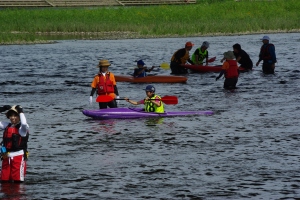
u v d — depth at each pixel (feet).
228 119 141.79
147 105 146.41
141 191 88.69
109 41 393.09
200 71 240.32
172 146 115.55
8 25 460.55
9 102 170.50
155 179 94.48
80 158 107.24
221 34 437.58
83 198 85.71
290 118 142.61
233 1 577.02
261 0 591.37
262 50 228.02
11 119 90.89
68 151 112.37
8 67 258.78
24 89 196.13
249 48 334.65
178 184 91.81
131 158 106.93
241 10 535.19
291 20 482.28
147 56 298.76
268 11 532.32
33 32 454.81
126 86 203.62
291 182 92.48
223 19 498.69
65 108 160.25
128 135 125.29
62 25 462.19
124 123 137.69
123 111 143.23
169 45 359.87
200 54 241.55
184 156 108.06
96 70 247.91
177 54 239.09
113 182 92.99
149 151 111.86
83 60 285.43
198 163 103.35
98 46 357.82
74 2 636.48
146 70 216.33
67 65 266.16
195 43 371.56
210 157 107.24
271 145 115.75
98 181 93.56
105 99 142.82
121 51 326.03
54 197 86.02
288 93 181.27
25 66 262.47
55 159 106.52
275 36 414.62
